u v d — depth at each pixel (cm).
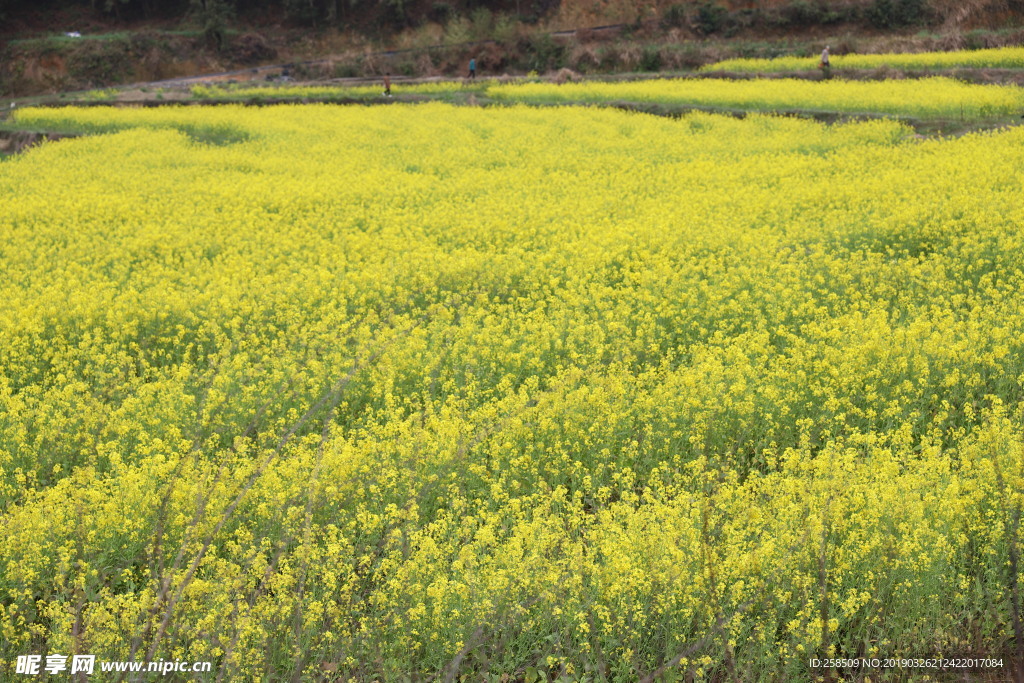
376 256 1353
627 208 1666
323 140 2717
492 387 888
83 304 1088
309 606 516
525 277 1215
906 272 1160
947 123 2439
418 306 1157
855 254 1238
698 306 1064
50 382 938
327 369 889
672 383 823
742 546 561
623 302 1084
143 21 6278
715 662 500
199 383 892
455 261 1263
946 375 840
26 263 1353
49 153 2497
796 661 506
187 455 689
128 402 793
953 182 1623
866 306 1051
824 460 639
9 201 1817
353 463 666
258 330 1066
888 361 862
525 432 727
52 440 746
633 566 553
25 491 661
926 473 648
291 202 1784
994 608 539
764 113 2838
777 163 2025
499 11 5859
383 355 888
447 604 534
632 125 2819
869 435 702
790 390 804
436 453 698
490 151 2373
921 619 528
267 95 3900
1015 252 1182
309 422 797
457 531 615
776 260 1211
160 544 545
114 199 1808
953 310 1070
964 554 570
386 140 2647
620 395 800
